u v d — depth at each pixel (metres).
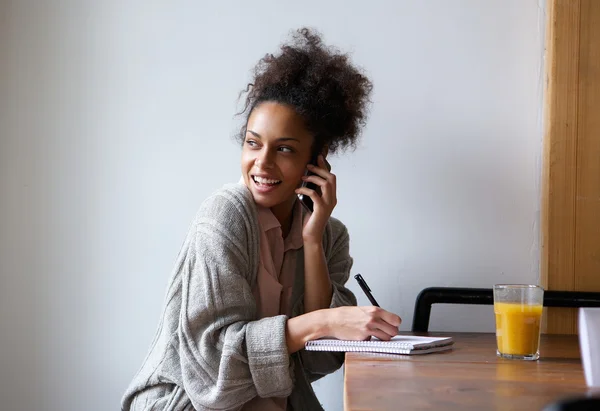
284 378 1.32
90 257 1.88
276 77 1.47
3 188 1.89
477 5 1.84
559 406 0.38
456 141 1.84
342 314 1.32
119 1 1.89
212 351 1.35
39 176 1.88
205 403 1.33
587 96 1.77
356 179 1.86
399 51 1.85
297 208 1.60
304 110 1.46
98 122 1.88
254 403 1.43
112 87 1.88
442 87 1.84
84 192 1.88
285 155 1.47
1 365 1.88
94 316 1.88
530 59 1.83
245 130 1.64
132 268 1.88
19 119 1.89
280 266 1.55
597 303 1.72
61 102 1.89
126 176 1.88
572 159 1.78
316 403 1.51
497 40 1.84
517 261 1.84
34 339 1.88
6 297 1.88
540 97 1.83
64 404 1.88
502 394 0.83
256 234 1.46
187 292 1.39
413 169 1.85
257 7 1.87
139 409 1.44
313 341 1.32
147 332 1.87
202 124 1.87
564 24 1.77
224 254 1.39
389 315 1.31
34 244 1.88
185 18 1.88
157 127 1.88
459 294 1.76
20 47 1.89
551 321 1.80
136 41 1.88
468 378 0.95
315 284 1.52
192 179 1.87
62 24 1.89
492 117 1.84
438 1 1.84
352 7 1.85
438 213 1.85
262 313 1.46
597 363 0.88
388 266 1.85
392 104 1.85
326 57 1.53
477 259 1.84
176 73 1.88
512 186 1.84
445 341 1.35
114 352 1.87
